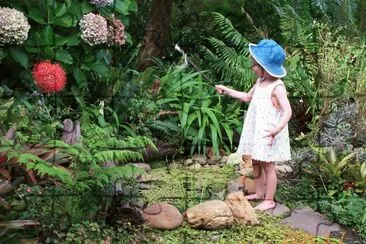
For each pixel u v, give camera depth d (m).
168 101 5.82
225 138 5.86
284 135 4.65
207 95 5.99
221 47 6.55
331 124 5.64
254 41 7.39
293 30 6.72
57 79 5.17
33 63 5.50
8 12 5.16
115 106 5.56
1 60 5.41
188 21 7.89
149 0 7.69
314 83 6.13
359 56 6.44
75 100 5.57
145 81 5.98
